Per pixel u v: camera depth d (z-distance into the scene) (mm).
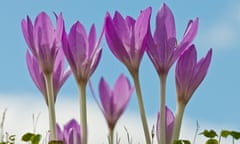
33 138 789
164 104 717
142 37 710
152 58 721
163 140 712
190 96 733
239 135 796
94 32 726
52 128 721
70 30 719
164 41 723
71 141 712
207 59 733
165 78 721
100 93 744
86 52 721
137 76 713
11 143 903
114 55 717
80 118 715
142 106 708
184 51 729
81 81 718
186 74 730
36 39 725
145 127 706
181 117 730
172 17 726
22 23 732
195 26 721
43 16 725
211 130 801
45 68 727
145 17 709
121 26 712
